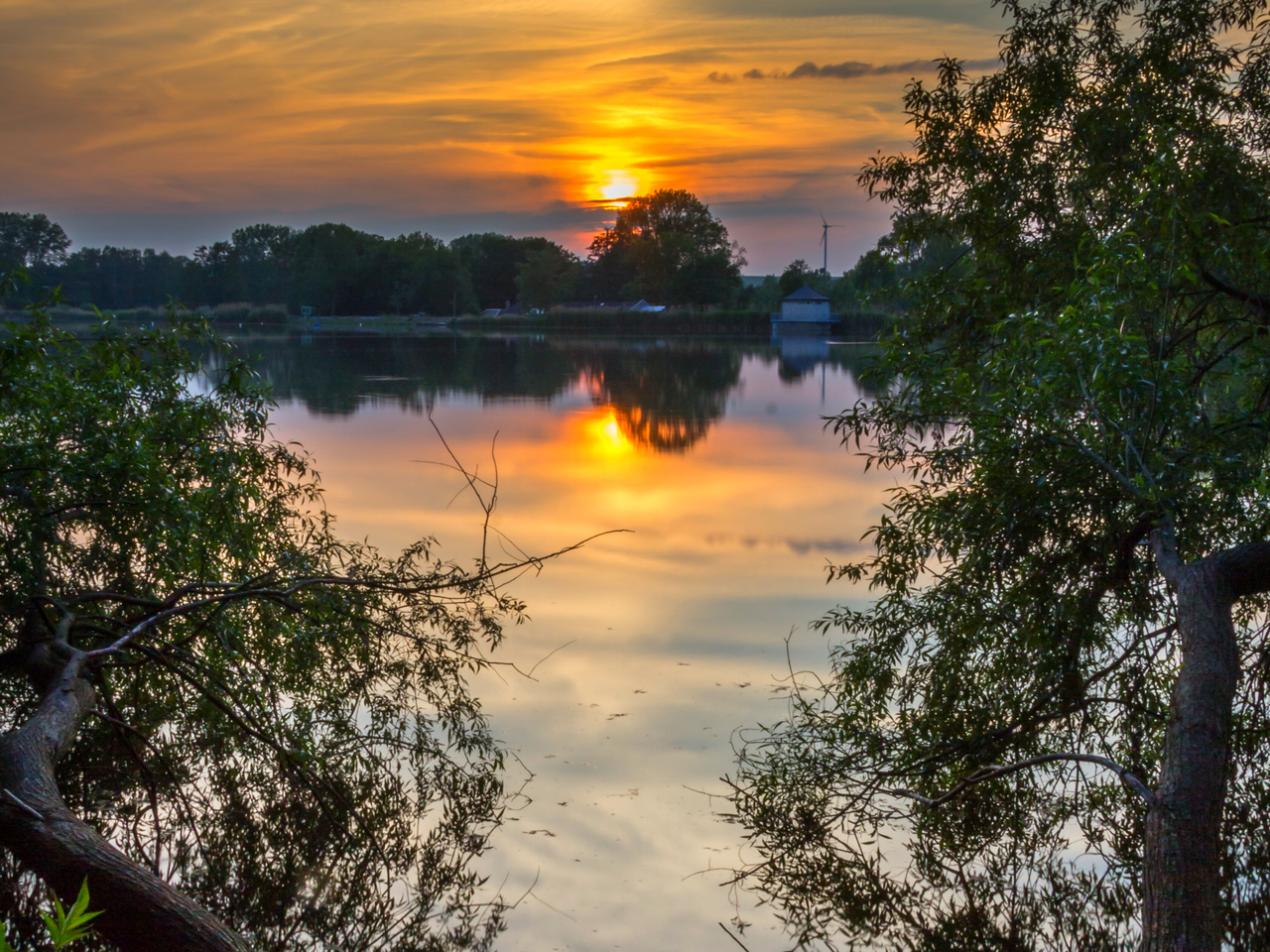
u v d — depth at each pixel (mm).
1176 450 5082
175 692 6352
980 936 5266
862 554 12844
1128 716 5949
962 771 6172
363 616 6789
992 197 8141
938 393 6082
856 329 92125
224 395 7027
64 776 6109
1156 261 5875
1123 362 4809
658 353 63344
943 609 6270
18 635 4918
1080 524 5609
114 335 6406
